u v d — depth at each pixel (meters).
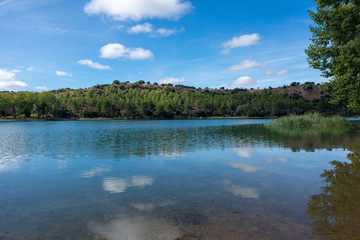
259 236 4.21
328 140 19.00
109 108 132.75
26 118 116.38
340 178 8.00
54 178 8.74
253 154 13.24
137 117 131.88
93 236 4.38
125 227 4.72
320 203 5.76
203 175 8.84
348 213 5.11
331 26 15.25
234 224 4.73
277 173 8.94
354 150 13.84
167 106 135.25
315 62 16.97
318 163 10.54
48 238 4.33
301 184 7.45
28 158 12.88
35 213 5.55
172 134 28.41
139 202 6.13
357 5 14.10
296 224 4.66
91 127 48.22
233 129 37.00
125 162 11.54
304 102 146.88
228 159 11.91
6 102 112.12
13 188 7.57
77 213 5.50
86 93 177.00
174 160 11.88
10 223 5.03
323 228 4.45
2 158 12.91
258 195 6.49
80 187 7.61
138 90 184.00
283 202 5.89
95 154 13.95
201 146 16.98
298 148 15.05
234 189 7.08
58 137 25.36
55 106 126.38
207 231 4.46
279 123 43.59
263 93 198.38
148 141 20.73
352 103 16.77
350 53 14.02
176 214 5.30
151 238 4.25
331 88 17.25
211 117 141.12
